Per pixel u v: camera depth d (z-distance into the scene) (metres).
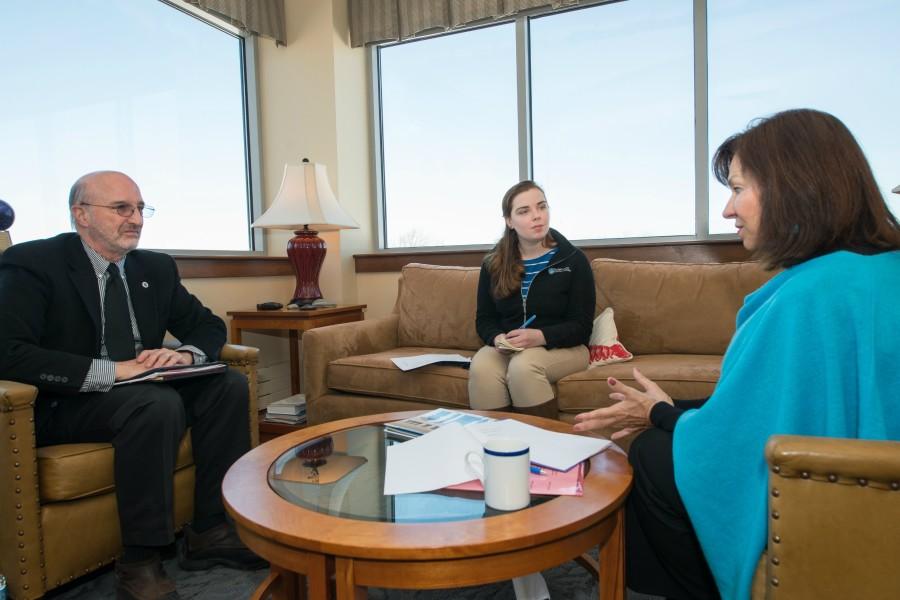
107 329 1.65
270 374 3.20
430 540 0.75
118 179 1.64
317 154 3.30
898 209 2.42
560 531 0.78
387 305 3.35
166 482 1.40
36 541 1.35
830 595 0.66
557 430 1.27
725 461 0.82
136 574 1.36
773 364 0.78
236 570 1.56
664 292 2.38
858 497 0.64
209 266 2.81
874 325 0.74
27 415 1.34
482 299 2.27
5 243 1.81
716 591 0.94
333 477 1.03
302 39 3.31
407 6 3.23
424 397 2.17
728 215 0.93
